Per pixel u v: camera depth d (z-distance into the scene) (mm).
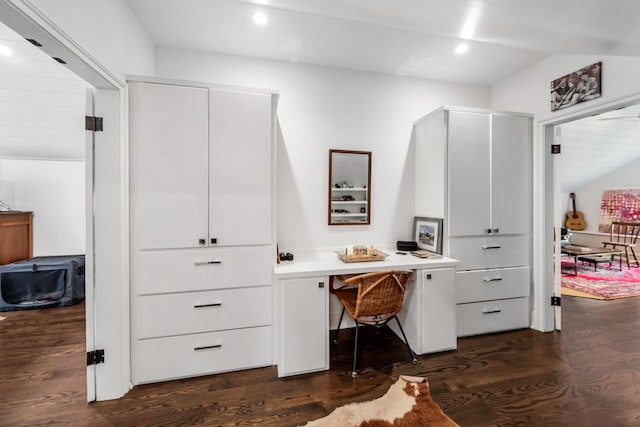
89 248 1630
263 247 1978
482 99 3021
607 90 2055
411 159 2805
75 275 3207
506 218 2549
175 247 1824
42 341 2309
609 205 5508
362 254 2279
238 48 2318
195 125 1837
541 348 2252
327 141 2592
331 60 2504
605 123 3980
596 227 5734
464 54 2424
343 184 2625
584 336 2453
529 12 1275
